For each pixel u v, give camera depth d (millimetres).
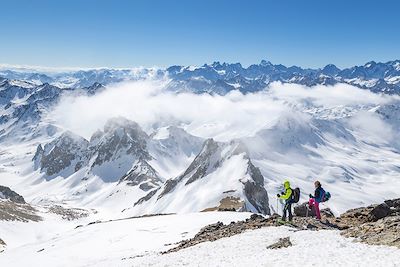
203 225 51406
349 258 18875
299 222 30188
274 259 20969
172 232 50594
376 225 23750
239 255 24172
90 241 55500
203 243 31953
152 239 49031
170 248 38062
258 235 28172
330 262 18703
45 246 62906
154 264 28047
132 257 39000
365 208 33156
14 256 59875
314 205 31156
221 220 52875
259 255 22719
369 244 21234
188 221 56219
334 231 25766
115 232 58094
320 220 30172
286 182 30203
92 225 70250
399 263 16797
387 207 30250
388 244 20438
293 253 21484
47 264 48250
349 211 33531
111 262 38031
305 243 23391
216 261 24016
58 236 72438
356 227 24812
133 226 59812
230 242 28250
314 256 20219
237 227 34344
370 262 17672
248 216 54594
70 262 46938
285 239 25094
